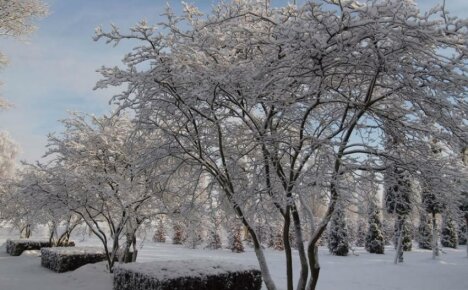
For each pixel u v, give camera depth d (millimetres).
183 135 6324
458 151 5465
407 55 4598
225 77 4887
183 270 7738
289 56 4520
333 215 5695
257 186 5949
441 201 6148
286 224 5836
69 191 10305
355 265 14625
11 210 13805
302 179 5160
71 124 11477
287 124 6277
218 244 22172
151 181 8031
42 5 12922
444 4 3836
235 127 6699
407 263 15125
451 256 17734
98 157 10828
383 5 4012
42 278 10203
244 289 8078
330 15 4109
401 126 5738
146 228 11359
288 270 5867
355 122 5172
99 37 5395
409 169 5727
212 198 7184
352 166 5508
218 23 5586
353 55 4586
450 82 4477
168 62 5223
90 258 11648
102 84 5500
